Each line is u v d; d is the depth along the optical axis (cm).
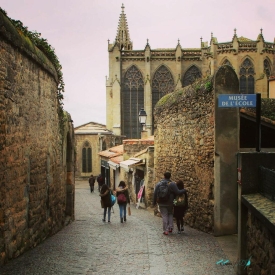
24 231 1021
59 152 1587
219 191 1330
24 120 1031
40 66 1209
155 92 9094
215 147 1330
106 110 9094
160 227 1562
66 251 1059
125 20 10425
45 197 1279
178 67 9000
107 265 925
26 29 1147
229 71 1334
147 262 955
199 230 1469
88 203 3206
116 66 8969
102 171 5150
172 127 1781
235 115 1340
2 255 855
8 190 894
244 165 826
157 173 2038
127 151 3416
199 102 1478
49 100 1365
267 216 607
